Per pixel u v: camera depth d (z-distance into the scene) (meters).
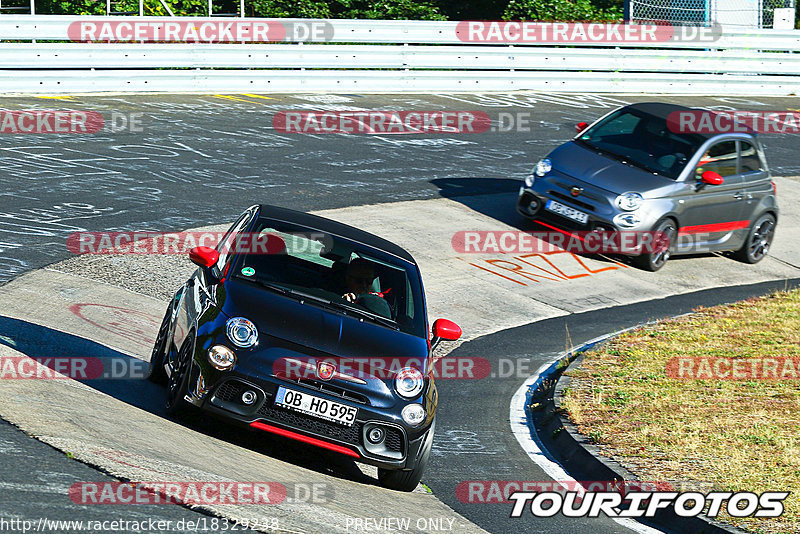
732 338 41.91
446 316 42.97
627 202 50.69
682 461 27.72
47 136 60.97
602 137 55.25
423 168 65.19
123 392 26.38
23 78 72.62
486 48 91.25
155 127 66.75
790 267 58.72
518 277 49.19
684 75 100.81
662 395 33.69
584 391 33.91
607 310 46.88
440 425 31.22
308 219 28.78
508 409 33.62
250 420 22.84
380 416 23.28
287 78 83.69
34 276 38.44
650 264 52.56
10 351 27.86
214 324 23.72
